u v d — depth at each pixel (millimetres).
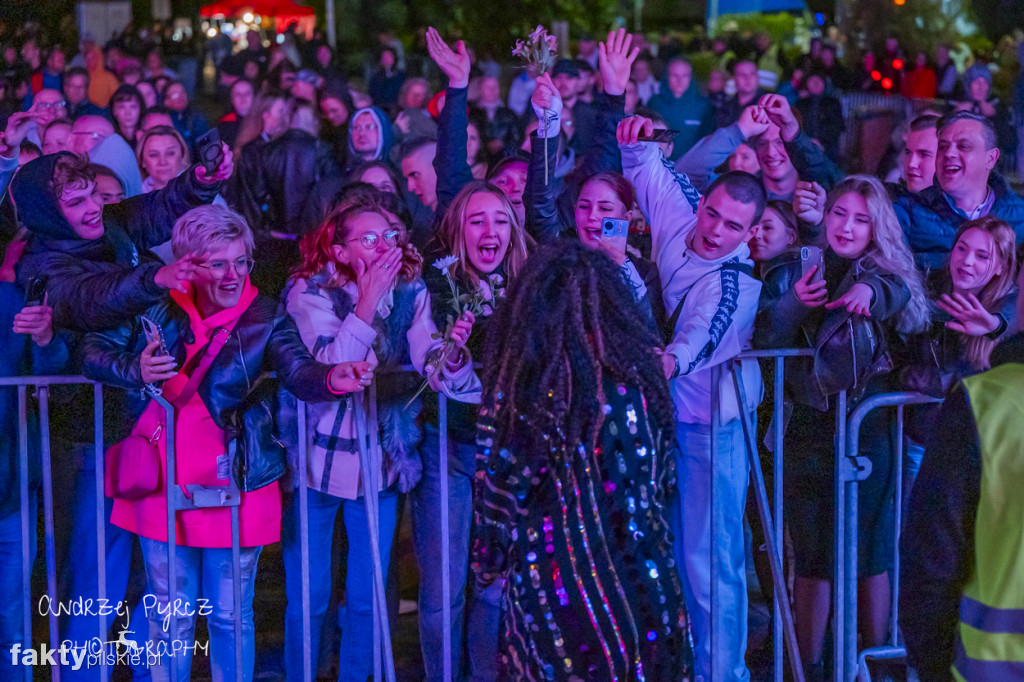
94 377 3100
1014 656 1857
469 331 3143
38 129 5496
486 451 2451
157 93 7809
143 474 3086
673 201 3592
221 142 3477
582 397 2379
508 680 2490
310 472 3285
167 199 3523
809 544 3543
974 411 1915
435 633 3447
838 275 3514
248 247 3219
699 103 7535
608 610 2379
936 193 3742
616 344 2428
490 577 2518
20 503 3297
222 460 3176
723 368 3311
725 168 4500
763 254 3775
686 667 2475
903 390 3447
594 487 2381
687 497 3432
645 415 2426
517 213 3848
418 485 3447
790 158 3939
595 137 3787
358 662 3471
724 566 3389
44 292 3207
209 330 3162
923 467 2006
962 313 3328
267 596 4285
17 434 3277
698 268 3398
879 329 3346
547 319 2404
